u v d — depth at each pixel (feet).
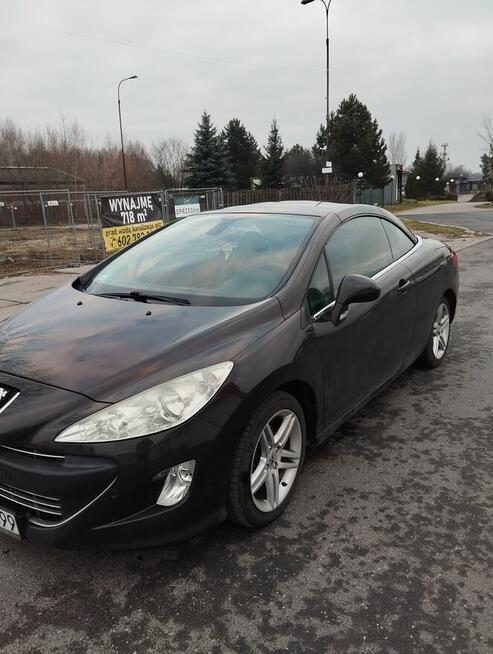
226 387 7.79
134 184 185.26
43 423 7.11
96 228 90.17
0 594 7.59
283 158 186.70
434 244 16.15
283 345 8.75
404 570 7.94
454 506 9.50
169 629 6.97
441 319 16.21
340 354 10.27
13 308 26.43
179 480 7.44
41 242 70.23
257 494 8.93
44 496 7.01
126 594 7.55
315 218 11.62
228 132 225.15
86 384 7.45
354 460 11.13
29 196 107.45
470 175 467.93
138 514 7.21
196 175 163.84
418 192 246.06
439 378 15.69
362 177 156.35
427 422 12.87
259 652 6.60
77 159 171.22
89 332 8.84
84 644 6.77
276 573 7.91
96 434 6.98
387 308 12.03
